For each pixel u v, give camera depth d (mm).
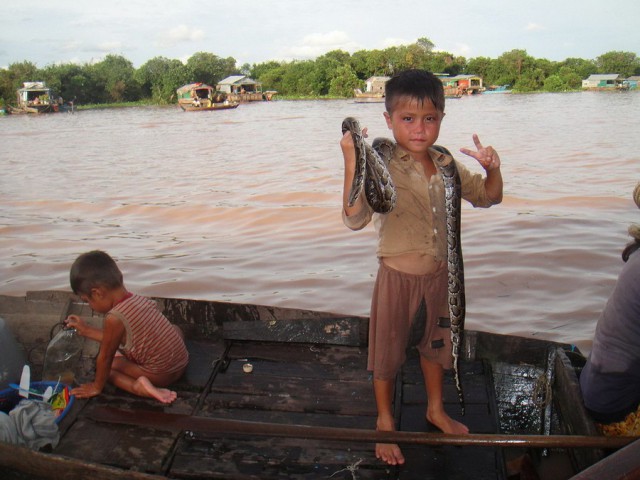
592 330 6289
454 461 3053
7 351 3979
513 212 10922
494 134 27703
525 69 103562
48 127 47094
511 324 6492
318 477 2986
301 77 100875
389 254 2949
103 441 3258
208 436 3303
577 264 8094
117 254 9461
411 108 2760
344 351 4047
